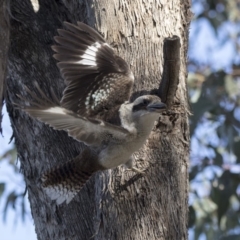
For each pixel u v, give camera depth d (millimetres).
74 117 7129
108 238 8977
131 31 9641
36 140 10289
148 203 8992
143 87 9336
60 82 10352
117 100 8367
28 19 10570
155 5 9797
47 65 10438
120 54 9539
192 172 15438
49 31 10578
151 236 8922
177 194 9164
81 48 8625
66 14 10719
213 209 15445
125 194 9008
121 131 7766
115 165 8289
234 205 15875
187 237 9312
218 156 15336
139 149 8977
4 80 8773
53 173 8539
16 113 10469
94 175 9961
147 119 8031
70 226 9914
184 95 9648
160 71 9461
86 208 9906
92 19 9812
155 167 9109
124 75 8680
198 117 14969
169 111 9289
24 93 10398
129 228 8930
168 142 9219
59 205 9992
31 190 10305
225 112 15758
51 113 6957
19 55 10484
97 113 8242
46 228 10094
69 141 10156
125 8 9727
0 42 8766
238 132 15625
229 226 15688
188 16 10438
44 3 10734
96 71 8562
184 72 9914
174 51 8578
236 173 15023
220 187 14945
